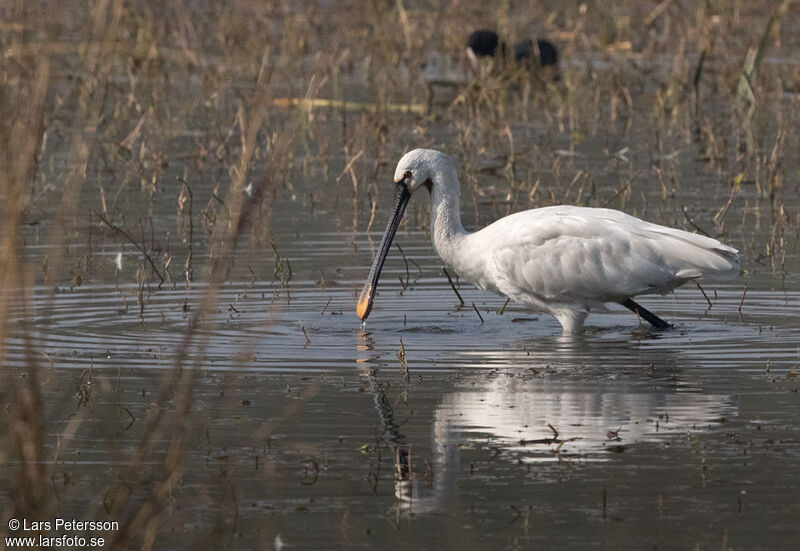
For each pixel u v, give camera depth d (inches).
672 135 1021.2
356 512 347.3
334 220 772.0
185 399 356.8
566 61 1322.6
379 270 583.2
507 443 397.7
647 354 505.7
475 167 908.6
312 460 384.5
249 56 1248.2
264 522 341.1
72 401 440.8
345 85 1200.2
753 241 703.1
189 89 1193.4
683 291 621.9
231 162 916.0
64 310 573.3
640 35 1444.4
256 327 551.2
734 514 341.7
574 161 928.9
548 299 553.3
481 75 1161.4
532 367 486.3
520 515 343.3
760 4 1512.1
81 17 1246.3
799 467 374.0
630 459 382.3
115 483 368.5
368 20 1446.9
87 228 741.3
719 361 492.4
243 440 402.9
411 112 1081.4
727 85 1157.7
